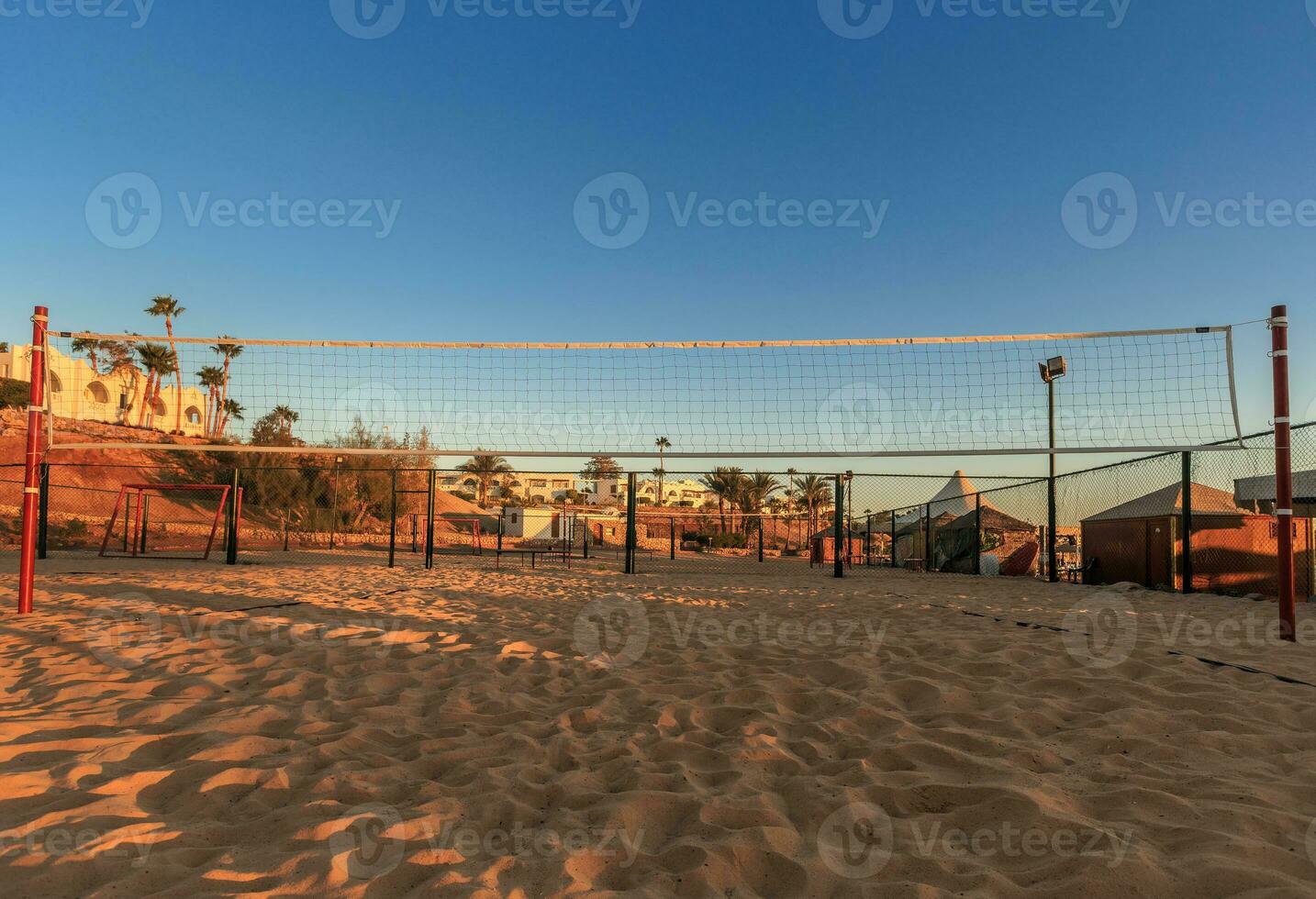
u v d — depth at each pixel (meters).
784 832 1.84
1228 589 8.32
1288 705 3.07
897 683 3.36
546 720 2.86
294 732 2.62
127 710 2.79
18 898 1.47
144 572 9.48
